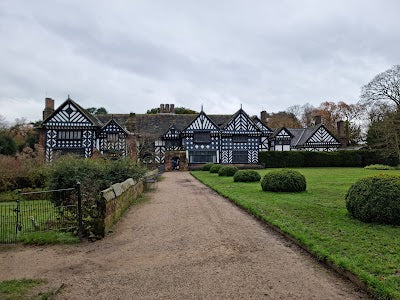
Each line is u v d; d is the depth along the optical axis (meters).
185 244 5.45
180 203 9.95
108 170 9.62
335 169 28.86
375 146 34.38
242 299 3.32
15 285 3.76
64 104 26.48
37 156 20.52
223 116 37.88
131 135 29.41
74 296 3.47
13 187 15.09
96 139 28.14
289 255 4.75
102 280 3.91
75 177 7.36
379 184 6.22
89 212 6.10
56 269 4.34
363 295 3.37
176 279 3.90
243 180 15.62
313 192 10.93
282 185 11.05
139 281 3.86
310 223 6.24
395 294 3.09
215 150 33.09
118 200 7.56
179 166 31.72
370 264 3.91
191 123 32.81
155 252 5.04
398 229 5.61
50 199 7.50
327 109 53.09
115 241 5.72
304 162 35.06
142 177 12.50
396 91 28.78
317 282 3.73
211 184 14.87
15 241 5.70
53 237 5.75
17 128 40.59
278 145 36.97
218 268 4.25
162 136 33.50
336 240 5.00
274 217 6.91
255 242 5.48
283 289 3.55
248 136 33.91
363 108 42.19
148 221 7.37
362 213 6.25
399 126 27.59
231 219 7.39
